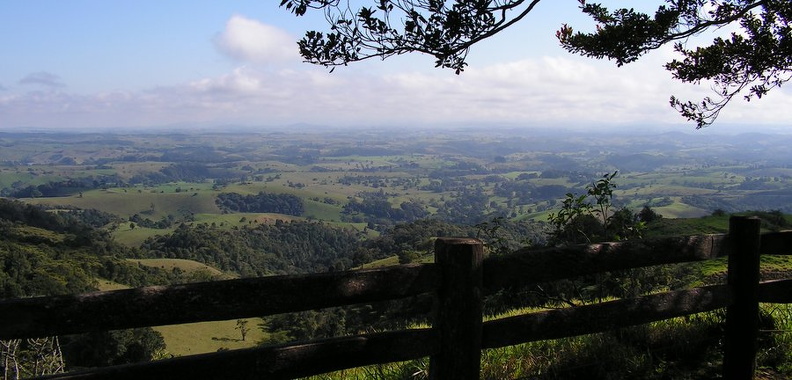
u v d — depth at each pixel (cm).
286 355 229
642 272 528
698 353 410
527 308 556
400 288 246
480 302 258
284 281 225
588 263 295
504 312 568
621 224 492
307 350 233
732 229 353
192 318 211
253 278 220
